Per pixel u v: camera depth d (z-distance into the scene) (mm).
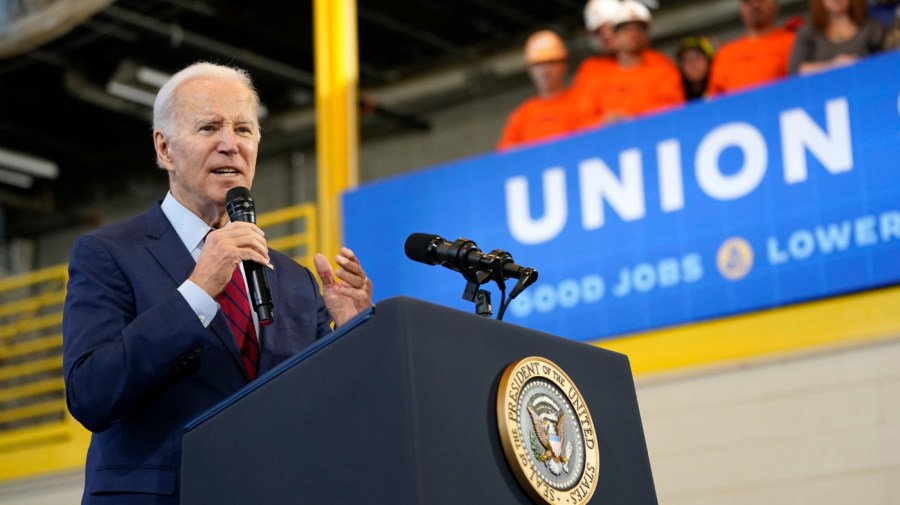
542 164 8836
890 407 7492
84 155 20562
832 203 7758
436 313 2541
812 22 8633
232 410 2709
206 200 3426
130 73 17266
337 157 10609
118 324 3172
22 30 13984
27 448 11516
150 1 16266
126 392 2943
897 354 7508
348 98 10773
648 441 8312
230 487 2662
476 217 9062
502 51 17266
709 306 8109
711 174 8195
